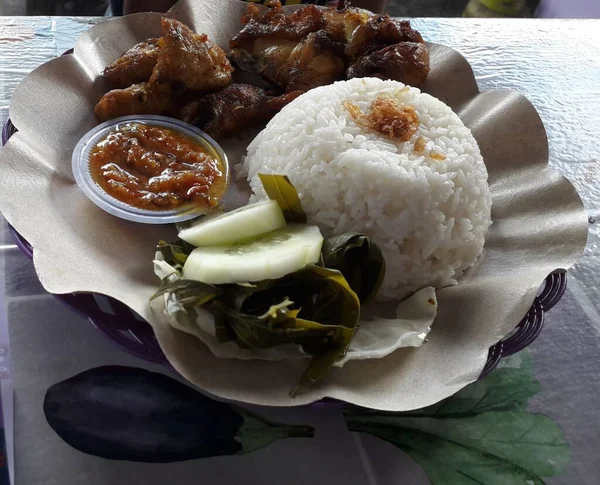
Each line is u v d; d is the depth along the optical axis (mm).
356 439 173
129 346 165
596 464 178
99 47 271
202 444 164
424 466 169
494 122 281
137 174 227
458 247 226
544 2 631
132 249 207
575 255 219
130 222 215
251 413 173
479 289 209
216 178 237
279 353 172
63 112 244
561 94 351
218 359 167
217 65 268
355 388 169
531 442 180
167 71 253
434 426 179
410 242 222
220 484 156
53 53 291
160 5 351
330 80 292
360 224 219
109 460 156
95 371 174
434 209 218
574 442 182
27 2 504
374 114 237
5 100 257
